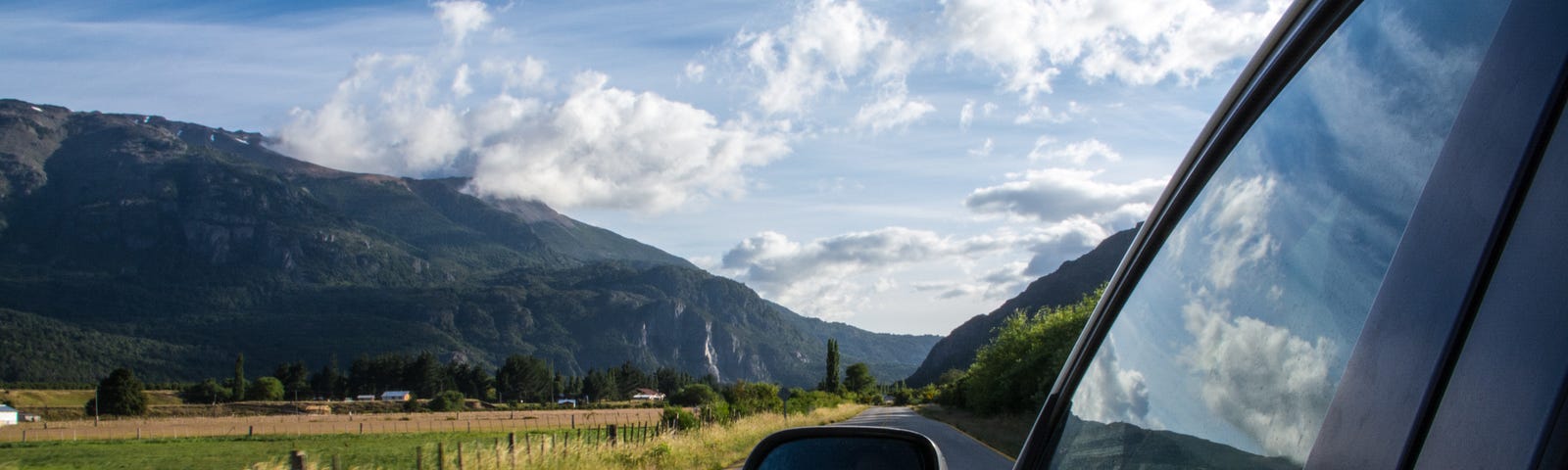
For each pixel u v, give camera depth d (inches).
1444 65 42.1
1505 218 33.0
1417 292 36.4
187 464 2442.2
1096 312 90.1
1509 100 34.6
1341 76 53.5
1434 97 42.3
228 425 5162.4
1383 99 47.8
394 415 6884.8
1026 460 96.6
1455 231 35.4
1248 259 62.2
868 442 141.3
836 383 6929.1
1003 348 1840.6
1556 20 33.6
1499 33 36.8
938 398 5108.3
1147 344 76.1
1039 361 1616.6
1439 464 32.1
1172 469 65.4
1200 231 71.7
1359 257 45.7
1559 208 30.8
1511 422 29.5
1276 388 52.5
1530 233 31.7
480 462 892.0
